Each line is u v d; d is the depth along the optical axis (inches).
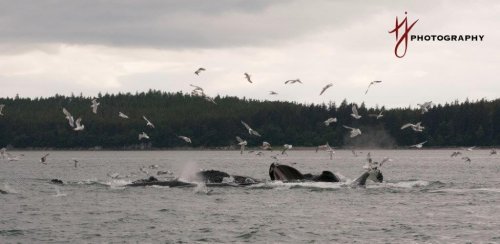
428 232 2422.5
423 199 3189.0
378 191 3469.5
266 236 2367.1
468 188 3671.3
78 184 3917.3
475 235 2370.8
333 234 2396.7
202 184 3678.6
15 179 4539.9
